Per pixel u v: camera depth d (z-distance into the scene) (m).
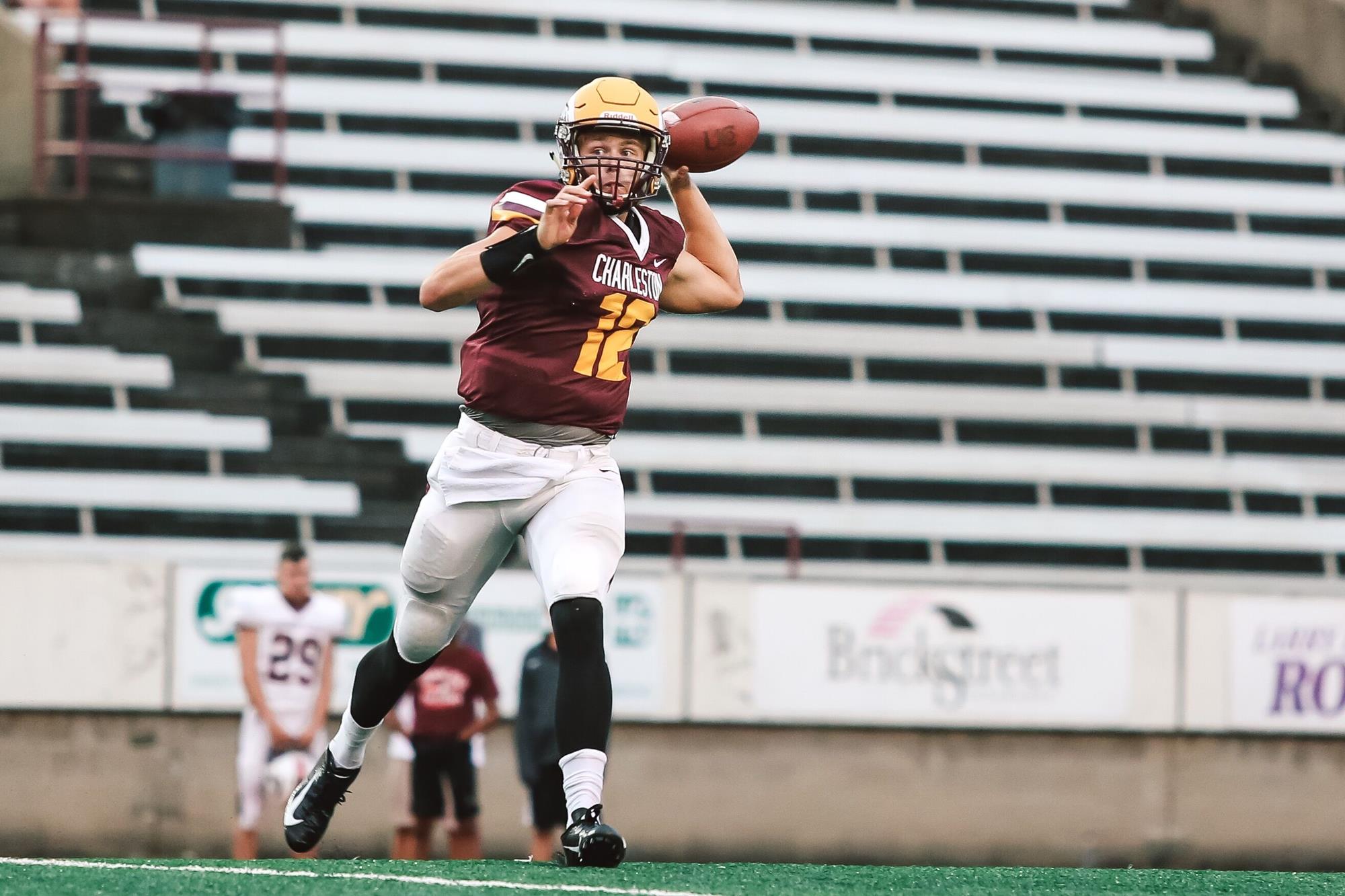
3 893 10.66
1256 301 48.41
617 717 32.12
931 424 44.16
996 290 47.25
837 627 32.81
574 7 54.25
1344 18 54.25
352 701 13.55
